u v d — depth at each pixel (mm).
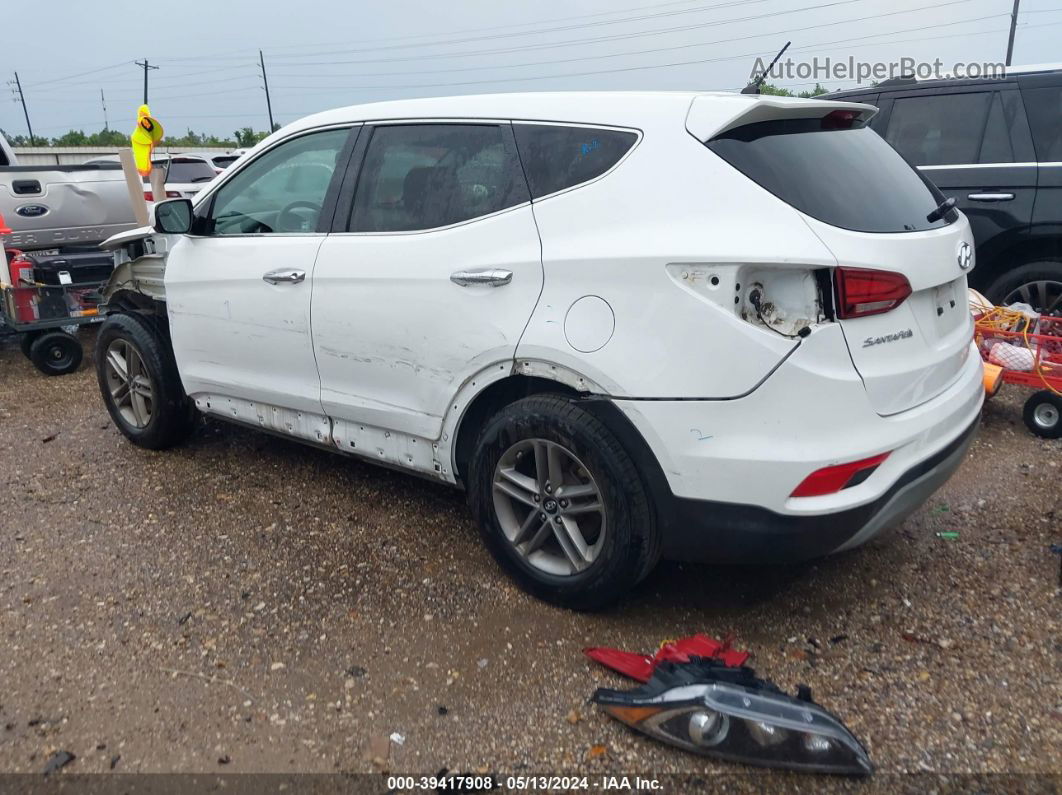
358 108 3760
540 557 3271
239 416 4340
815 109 3012
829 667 2879
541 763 2484
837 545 2771
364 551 3744
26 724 2672
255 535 3912
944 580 3400
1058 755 2451
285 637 3115
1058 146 5406
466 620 3195
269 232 4004
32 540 3900
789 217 2648
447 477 3514
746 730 2418
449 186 3348
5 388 6648
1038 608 3180
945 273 2943
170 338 4727
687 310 2688
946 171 5777
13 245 7625
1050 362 4863
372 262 3473
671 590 3365
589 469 2951
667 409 2744
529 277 3012
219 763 2500
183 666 2953
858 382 2670
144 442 4938
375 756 2520
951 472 3119
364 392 3639
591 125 3027
